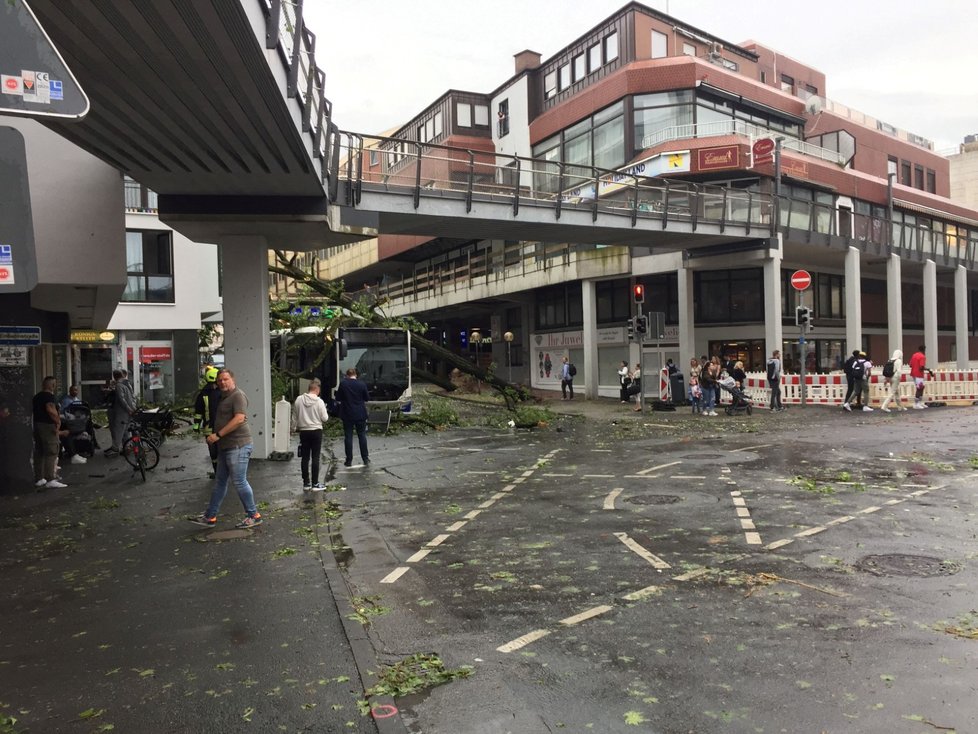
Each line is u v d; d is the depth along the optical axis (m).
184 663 4.50
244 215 13.38
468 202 18.17
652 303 31.25
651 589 5.66
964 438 14.77
